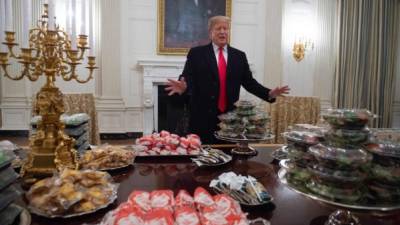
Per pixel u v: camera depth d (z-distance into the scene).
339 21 4.96
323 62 5.08
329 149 0.65
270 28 4.85
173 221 0.62
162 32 4.61
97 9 4.44
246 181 0.88
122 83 4.64
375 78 5.14
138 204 0.68
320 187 0.66
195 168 1.13
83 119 1.28
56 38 0.95
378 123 5.20
